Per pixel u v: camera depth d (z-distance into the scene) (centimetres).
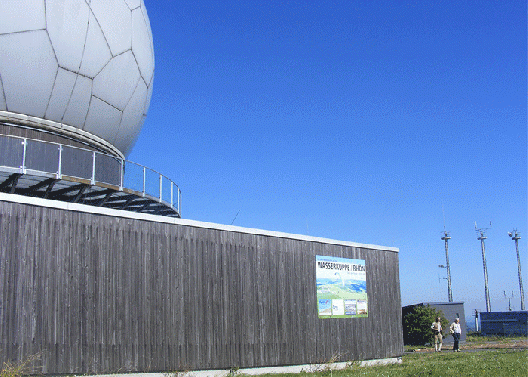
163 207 2167
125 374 1359
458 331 2475
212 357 1556
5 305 1180
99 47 1856
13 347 1177
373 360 2083
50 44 1720
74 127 1872
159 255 1490
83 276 1325
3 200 1211
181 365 1479
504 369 1388
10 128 1719
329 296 1964
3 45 1645
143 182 1998
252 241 1744
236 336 1633
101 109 1936
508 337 3862
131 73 2025
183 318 1510
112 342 1350
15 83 1689
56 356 1243
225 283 1636
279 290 1794
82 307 1310
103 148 2005
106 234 1389
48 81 1741
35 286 1237
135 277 1427
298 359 1803
